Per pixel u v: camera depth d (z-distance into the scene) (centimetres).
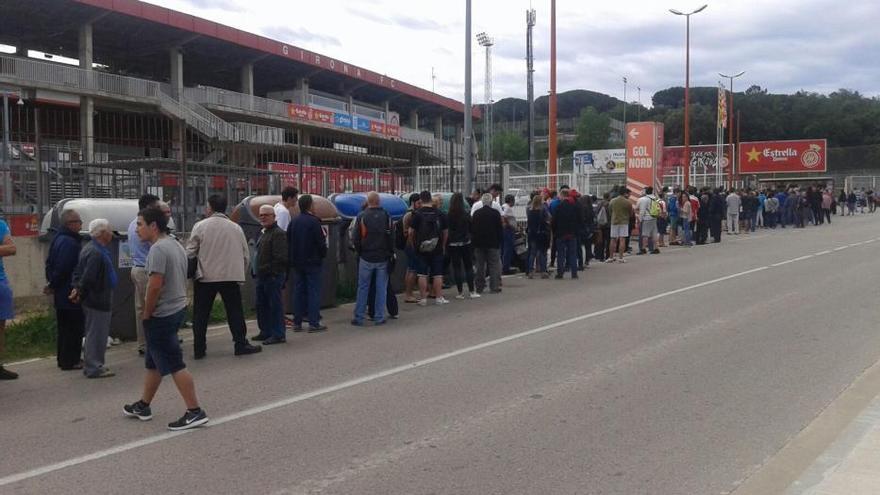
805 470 494
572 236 1556
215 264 873
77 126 3731
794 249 2161
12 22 4153
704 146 6356
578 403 655
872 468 487
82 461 542
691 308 1151
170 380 789
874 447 525
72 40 4547
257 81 5903
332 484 486
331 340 975
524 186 2406
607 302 1227
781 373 751
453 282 1481
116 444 579
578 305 1203
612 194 2005
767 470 498
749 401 657
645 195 2116
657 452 534
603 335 953
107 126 3947
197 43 4769
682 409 635
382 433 586
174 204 1692
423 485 481
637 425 595
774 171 6550
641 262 1883
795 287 1363
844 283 1409
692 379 732
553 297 1302
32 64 3456
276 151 2733
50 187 1480
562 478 489
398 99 7125
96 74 3703
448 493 467
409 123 7688
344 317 1158
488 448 547
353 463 523
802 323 1016
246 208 1175
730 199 2880
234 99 4556
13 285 1270
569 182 2325
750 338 922
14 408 695
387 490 474
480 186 2231
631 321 1048
